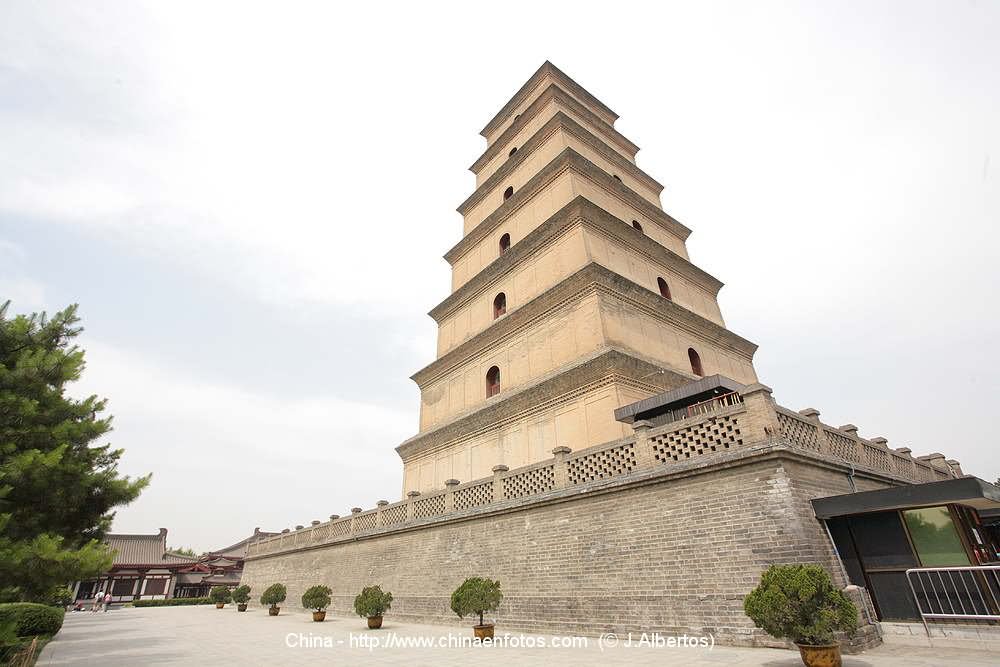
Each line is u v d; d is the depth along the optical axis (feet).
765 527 40.16
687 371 88.17
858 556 43.01
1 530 38.34
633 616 45.62
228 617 94.63
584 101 128.88
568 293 83.46
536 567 55.11
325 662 40.91
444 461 93.66
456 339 105.91
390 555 77.97
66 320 51.21
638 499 48.55
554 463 57.77
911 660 32.42
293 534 113.39
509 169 114.21
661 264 101.71
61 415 47.80
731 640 39.34
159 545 210.38
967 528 42.47
